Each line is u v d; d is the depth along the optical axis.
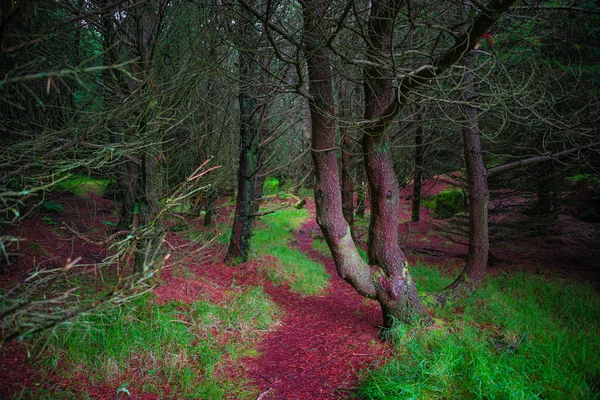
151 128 3.83
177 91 4.14
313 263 8.20
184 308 4.64
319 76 4.00
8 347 3.42
